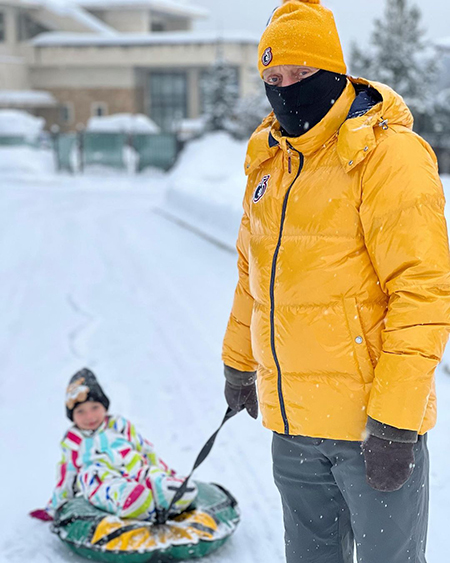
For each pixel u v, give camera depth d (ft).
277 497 12.96
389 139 6.52
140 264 38.73
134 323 26.27
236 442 15.46
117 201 80.94
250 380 8.43
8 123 134.21
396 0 85.05
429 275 6.28
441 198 6.50
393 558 6.91
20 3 170.40
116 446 11.71
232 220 44.24
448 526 11.34
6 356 22.71
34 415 17.63
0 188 96.89
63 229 55.31
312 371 6.90
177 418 16.94
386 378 6.31
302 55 6.61
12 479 14.26
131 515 10.90
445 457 13.69
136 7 184.55
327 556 7.63
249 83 170.19
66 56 170.91
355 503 6.97
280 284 6.97
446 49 95.86
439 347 6.31
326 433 6.92
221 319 26.37
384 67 84.99
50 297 31.42
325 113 6.82
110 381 19.81
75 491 11.84
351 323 6.71
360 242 6.68
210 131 121.49
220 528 11.04
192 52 168.45
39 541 11.69
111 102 171.83
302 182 6.88
